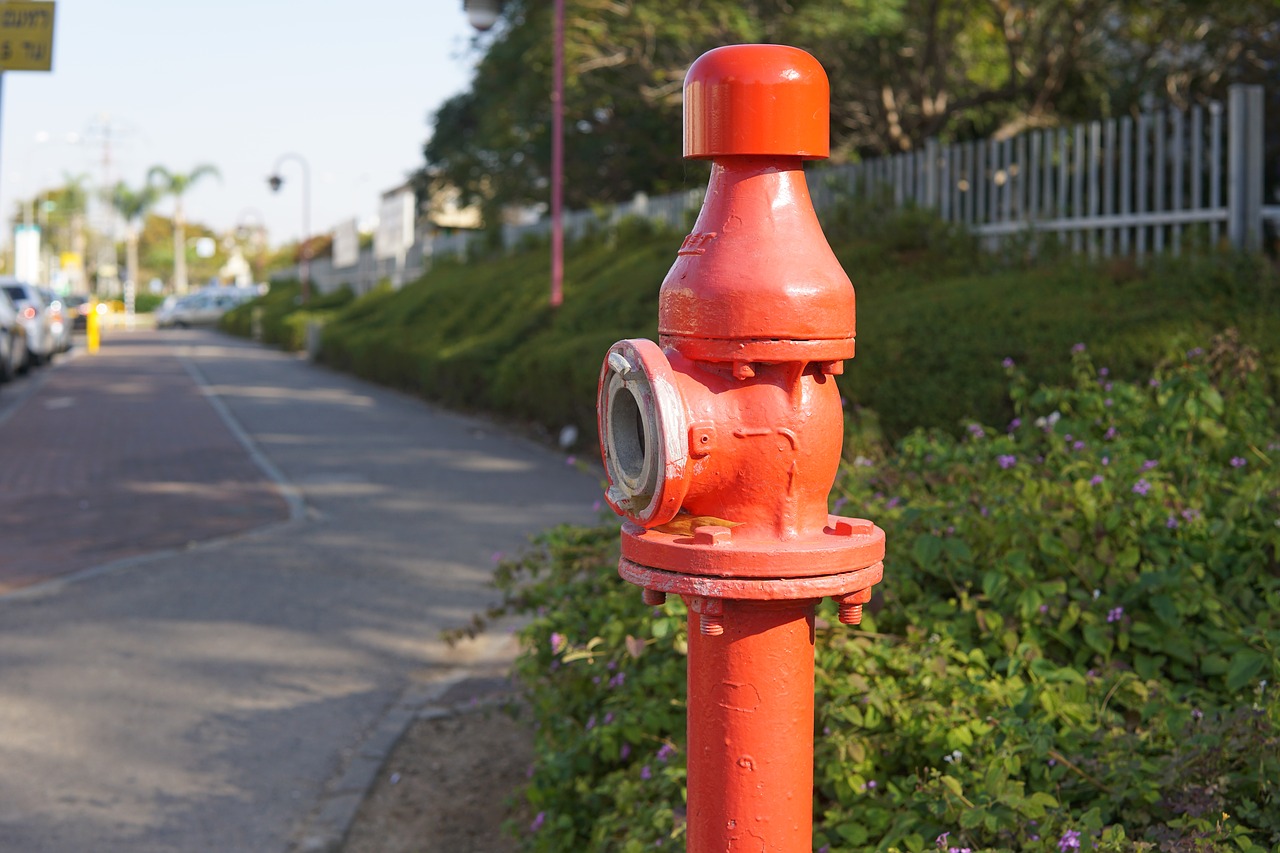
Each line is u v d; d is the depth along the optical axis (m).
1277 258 9.00
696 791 1.84
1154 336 7.48
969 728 2.91
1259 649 3.17
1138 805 2.64
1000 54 19.77
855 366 9.12
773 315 1.70
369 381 24.45
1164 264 9.09
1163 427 4.69
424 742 5.08
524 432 15.25
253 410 18.45
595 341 13.62
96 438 15.13
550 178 27.98
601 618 4.00
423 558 8.30
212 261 120.62
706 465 1.75
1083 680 3.11
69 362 30.55
